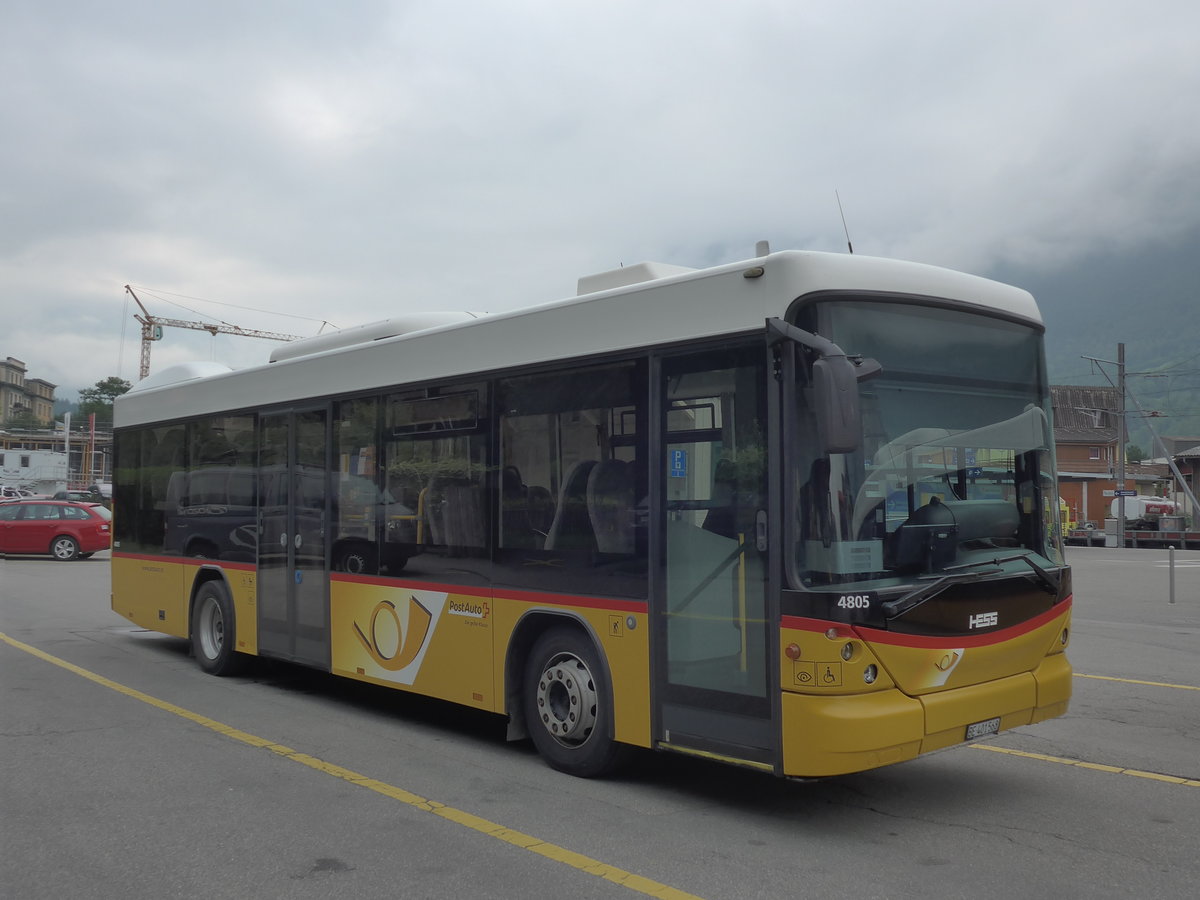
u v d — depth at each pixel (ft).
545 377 21.93
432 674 24.34
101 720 26.40
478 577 23.12
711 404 18.54
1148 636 44.14
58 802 19.20
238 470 32.35
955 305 18.83
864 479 17.07
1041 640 19.25
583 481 20.88
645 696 19.36
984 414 19.12
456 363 24.18
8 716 26.81
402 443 25.68
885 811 18.85
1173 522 155.53
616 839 17.16
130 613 38.52
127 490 39.22
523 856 16.31
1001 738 24.75
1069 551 135.23
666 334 19.42
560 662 21.48
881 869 15.76
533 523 21.89
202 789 20.08
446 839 17.13
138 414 38.60
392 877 15.39
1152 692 30.76
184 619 34.96
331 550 27.91
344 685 32.07
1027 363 20.17
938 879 15.34
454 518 23.89
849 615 16.43
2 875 15.49
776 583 17.07
